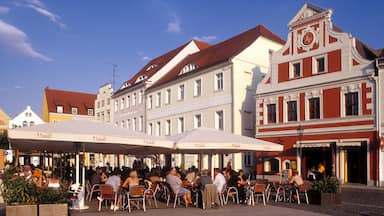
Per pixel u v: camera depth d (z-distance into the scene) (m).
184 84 43.88
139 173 23.92
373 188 25.47
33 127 14.25
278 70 34.03
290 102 32.94
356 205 17.38
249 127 37.41
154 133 49.44
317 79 30.86
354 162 28.53
